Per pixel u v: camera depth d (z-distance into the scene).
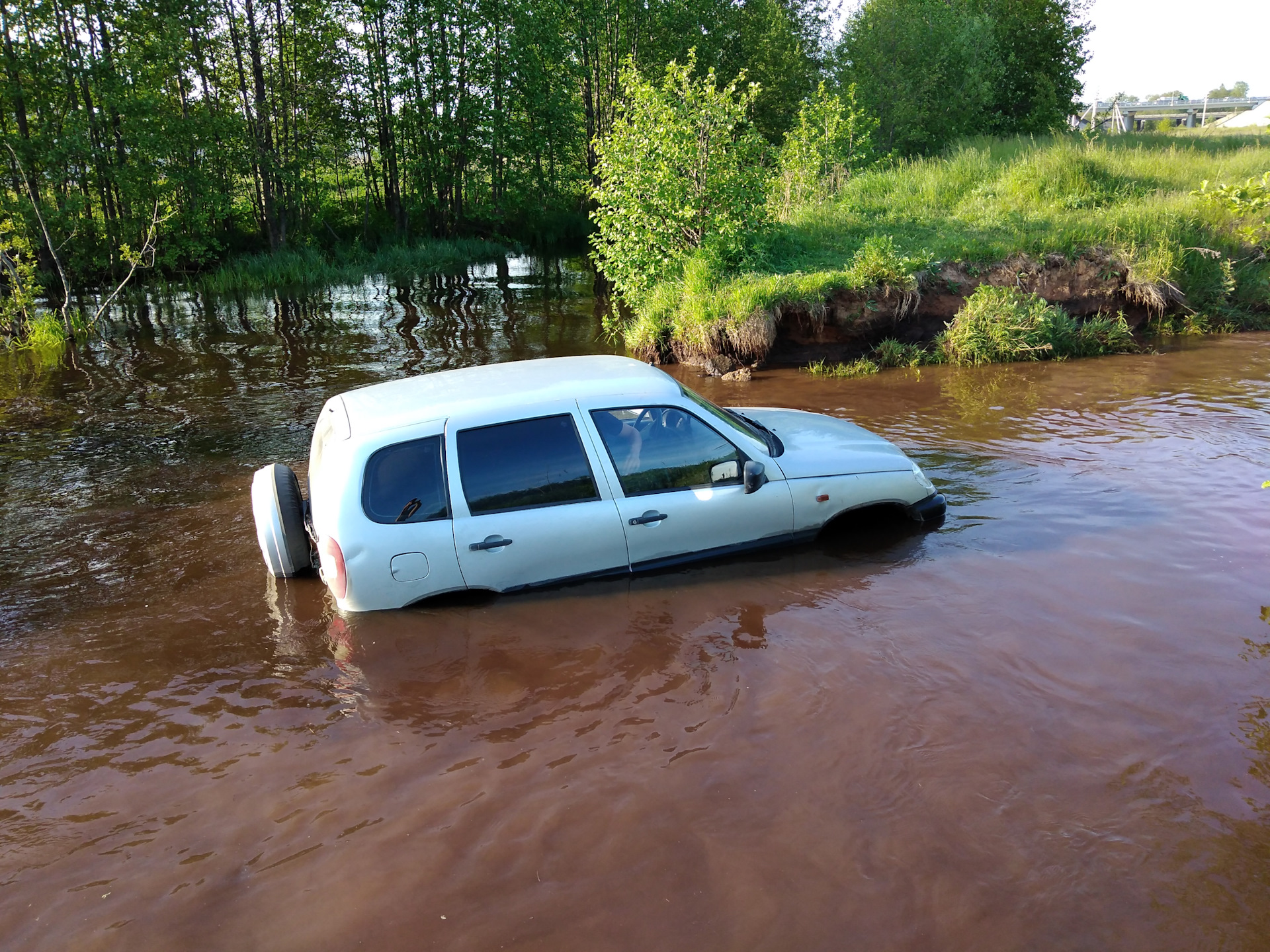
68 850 3.29
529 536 5.05
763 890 2.96
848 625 4.70
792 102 33.31
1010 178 17.41
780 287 12.04
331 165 35.09
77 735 4.02
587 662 4.46
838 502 5.64
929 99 28.27
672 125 13.70
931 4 28.30
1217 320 13.36
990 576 5.18
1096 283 13.05
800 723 3.88
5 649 4.82
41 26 25.30
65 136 24.34
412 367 12.98
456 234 37.06
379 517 4.90
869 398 9.95
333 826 3.37
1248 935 2.70
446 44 34.31
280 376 12.63
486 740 3.88
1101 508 6.20
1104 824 3.19
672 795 3.46
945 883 2.95
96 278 25.75
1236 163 18.50
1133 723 3.77
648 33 35.78
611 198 14.35
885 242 12.58
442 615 4.99
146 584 5.62
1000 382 10.48
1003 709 3.90
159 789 3.63
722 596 5.07
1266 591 4.89
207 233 28.94
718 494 5.37
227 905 3.00
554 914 2.89
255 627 4.99
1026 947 2.68
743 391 10.59
